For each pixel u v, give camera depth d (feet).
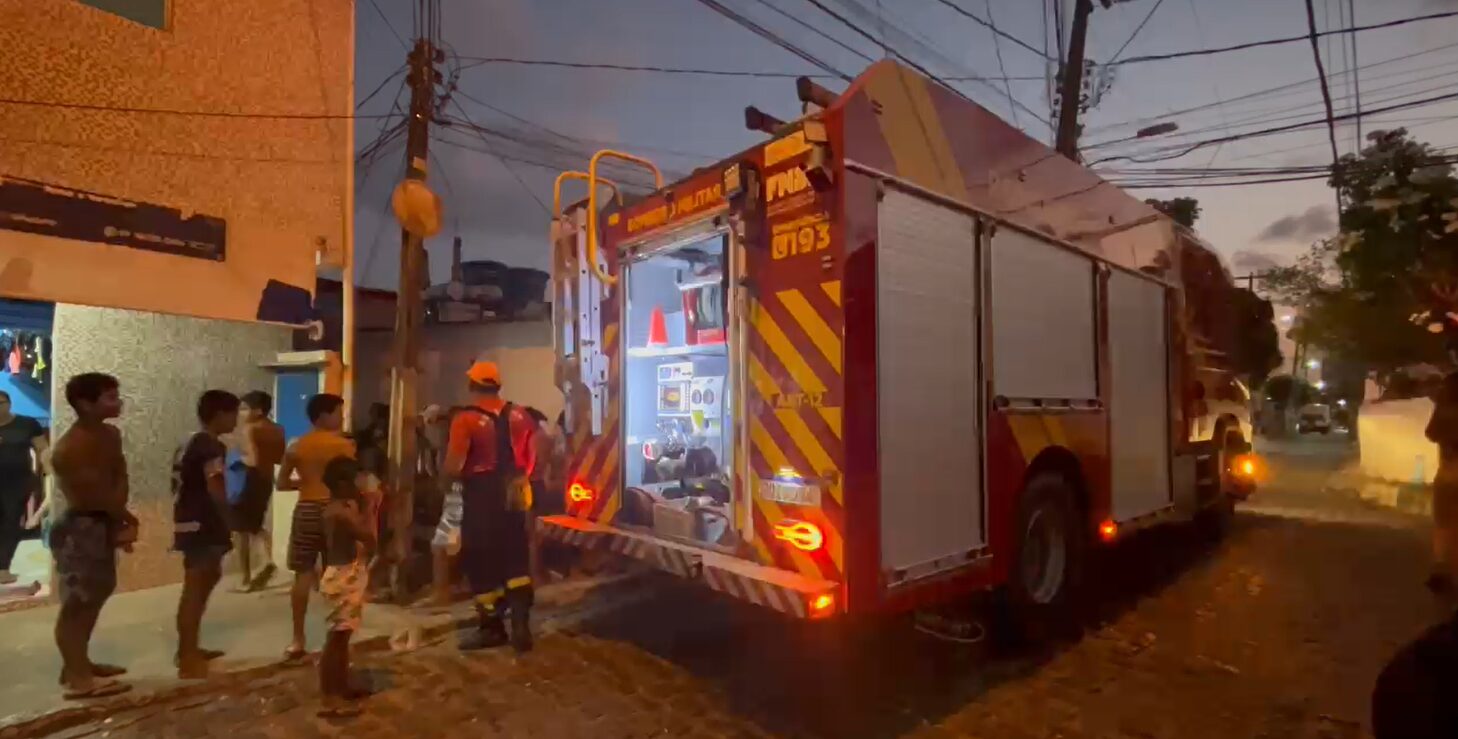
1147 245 23.89
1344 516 39.01
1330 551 30.01
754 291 14.89
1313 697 15.92
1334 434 141.18
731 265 15.29
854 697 15.83
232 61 22.41
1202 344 27.99
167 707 15.23
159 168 20.83
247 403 21.85
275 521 24.57
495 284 83.71
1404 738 6.54
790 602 13.11
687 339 18.94
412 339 23.11
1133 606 22.34
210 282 21.57
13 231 18.07
